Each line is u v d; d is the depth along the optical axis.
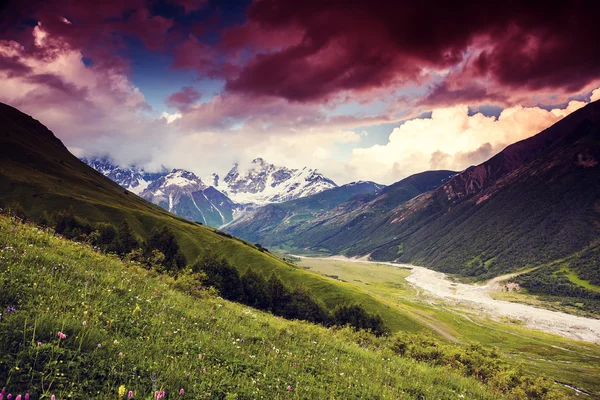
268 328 17.34
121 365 7.70
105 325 9.54
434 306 188.00
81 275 12.90
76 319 8.88
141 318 11.18
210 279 87.69
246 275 102.25
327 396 10.17
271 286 104.00
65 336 7.31
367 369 14.95
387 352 22.75
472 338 130.12
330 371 12.98
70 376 6.69
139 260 25.33
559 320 174.50
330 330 28.38
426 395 13.48
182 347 10.09
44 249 14.85
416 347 30.59
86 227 98.44
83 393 6.36
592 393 83.19
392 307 142.50
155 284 18.17
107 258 20.19
